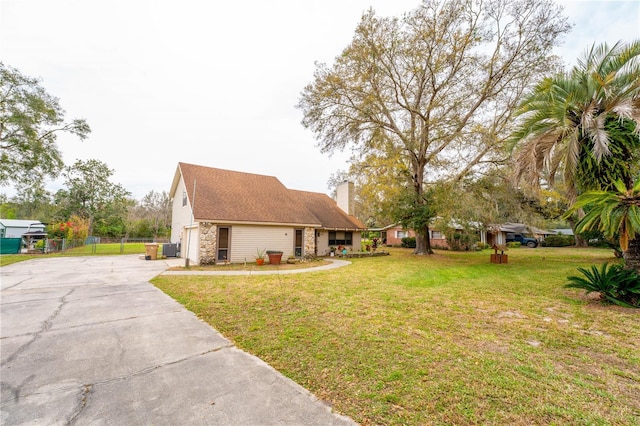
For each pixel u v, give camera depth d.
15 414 2.24
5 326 4.35
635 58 5.98
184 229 15.48
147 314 5.03
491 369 3.01
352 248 20.33
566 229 33.59
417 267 11.65
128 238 34.44
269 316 4.92
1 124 17.50
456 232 19.73
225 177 16.00
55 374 2.91
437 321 4.66
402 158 15.82
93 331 4.18
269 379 2.80
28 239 25.72
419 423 2.12
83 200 32.97
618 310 5.23
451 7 12.28
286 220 14.54
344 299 6.12
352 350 3.50
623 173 6.15
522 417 2.19
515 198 17.20
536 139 6.96
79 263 12.60
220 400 2.44
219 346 3.65
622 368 3.05
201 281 8.21
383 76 14.35
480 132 12.93
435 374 2.89
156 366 3.09
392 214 15.77
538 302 5.88
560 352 3.47
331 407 2.33
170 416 2.22
